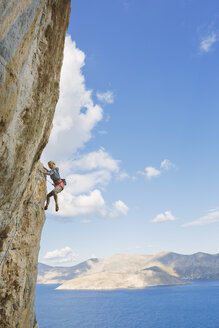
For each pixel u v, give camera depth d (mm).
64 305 169750
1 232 5980
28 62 4789
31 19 4312
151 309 144500
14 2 3680
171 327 94188
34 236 9492
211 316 113312
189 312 128625
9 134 4461
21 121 4879
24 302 8680
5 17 3555
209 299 177750
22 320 8656
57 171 10281
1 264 6801
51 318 119125
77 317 121000
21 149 5082
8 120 4230
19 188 5660
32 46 4938
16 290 7988
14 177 5125
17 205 6066
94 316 123875
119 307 154875
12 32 3785
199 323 99375
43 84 5629
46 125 7297
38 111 5586
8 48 3746
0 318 7359
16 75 4129
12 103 4145
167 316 119875
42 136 7148
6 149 4473
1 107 3885
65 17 6680
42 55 5465
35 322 11016
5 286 7570
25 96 4828
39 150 7488
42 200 10031
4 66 3721
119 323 104750
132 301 180125
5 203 5273
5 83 3824
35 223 9477
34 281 9859
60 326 98438
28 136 5328
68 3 6754
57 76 7434
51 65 6004
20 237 8430
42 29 5418
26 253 8820
